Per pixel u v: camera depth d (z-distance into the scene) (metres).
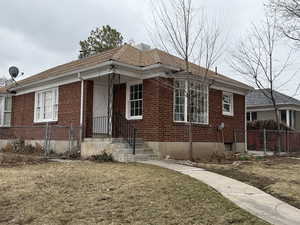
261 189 7.26
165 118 12.35
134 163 10.43
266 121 21.06
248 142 20.16
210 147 14.51
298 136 19.78
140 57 13.84
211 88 15.03
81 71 13.14
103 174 8.05
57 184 6.96
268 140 18.92
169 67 12.23
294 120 24.38
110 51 15.38
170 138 12.46
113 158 11.23
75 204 5.58
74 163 10.41
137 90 13.27
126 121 13.24
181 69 12.61
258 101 24.98
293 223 4.81
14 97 19.23
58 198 5.93
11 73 19.58
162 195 6.10
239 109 17.06
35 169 9.06
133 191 6.35
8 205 5.59
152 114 12.30
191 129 12.42
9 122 19.19
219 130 15.22
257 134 19.69
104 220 4.84
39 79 15.90
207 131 14.47
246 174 8.97
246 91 17.56
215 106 15.20
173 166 9.85
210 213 5.16
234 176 8.64
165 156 12.11
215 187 7.00
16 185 6.84
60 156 12.71
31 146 15.88
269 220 4.92
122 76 12.66
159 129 12.05
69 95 14.41
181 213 5.14
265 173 9.22
